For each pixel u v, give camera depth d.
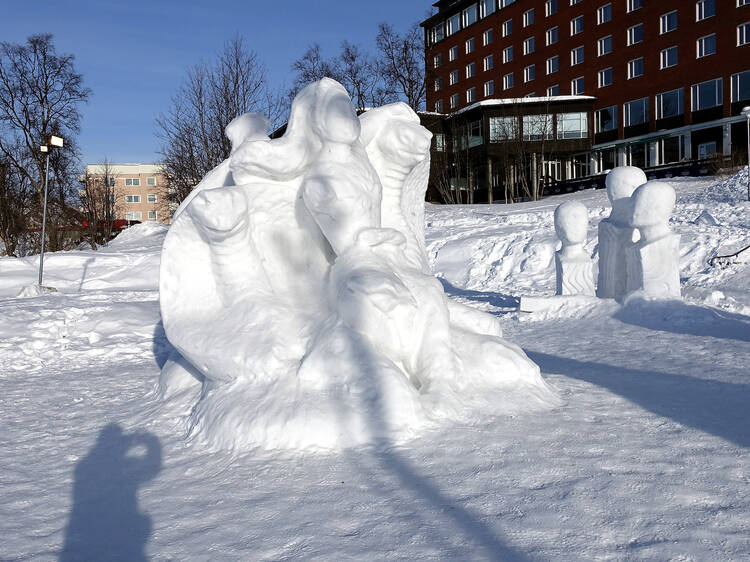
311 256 5.68
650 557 2.53
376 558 2.67
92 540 3.13
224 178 5.81
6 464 4.54
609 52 47.34
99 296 17.25
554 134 47.03
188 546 2.94
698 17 41.50
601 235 12.23
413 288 5.09
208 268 5.54
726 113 40.22
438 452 3.88
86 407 6.47
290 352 4.90
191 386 5.93
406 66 45.62
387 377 4.41
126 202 95.75
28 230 41.06
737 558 2.50
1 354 10.74
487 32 57.56
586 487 3.26
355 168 5.26
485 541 2.75
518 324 11.35
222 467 4.02
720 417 4.55
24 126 41.16
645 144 45.44
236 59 30.91
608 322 10.68
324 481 3.59
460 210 33.34
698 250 17.75
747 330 9.25
